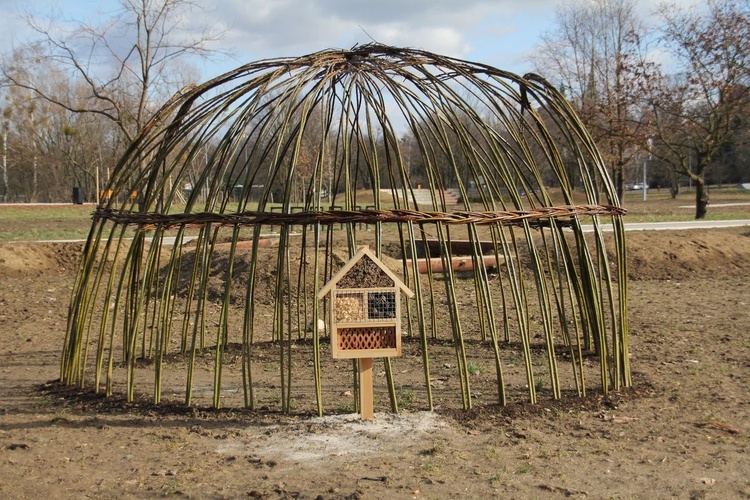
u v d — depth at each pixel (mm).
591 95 33094
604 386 5973
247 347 5988
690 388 6195
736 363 7098
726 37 25125
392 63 5867
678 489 4039
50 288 12797
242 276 11578
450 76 6734
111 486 4059
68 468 4340
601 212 6117
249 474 4234
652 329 8852
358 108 6809
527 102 6582
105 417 5395
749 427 5160
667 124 28922
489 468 4324
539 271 5703
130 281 7367
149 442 4816
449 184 47031
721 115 26219
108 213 6227
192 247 17125
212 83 5840
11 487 4047
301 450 4641
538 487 4043
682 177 72250
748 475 4254
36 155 56969
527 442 4805
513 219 5645
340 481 4105
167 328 7641
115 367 7270
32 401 5883
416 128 5602
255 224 5277
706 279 13750
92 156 53875
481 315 8258
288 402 5418
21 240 20859
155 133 6109
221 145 5609
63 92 39562
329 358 7648
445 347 8047
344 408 5574
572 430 5082
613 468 4348
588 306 7285
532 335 8719
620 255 6234
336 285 4973
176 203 27188
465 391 5449
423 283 12578
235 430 5047
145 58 19766
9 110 36969
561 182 6129
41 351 8172
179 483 4090
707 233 16703
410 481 4102
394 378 6676
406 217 5230
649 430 5090
